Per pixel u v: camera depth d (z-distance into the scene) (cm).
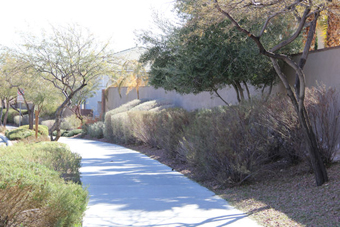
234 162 873
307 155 883
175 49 1530
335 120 886
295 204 663
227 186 865
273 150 984
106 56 1803
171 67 1391
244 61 1191
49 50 1698
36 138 1880
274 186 820
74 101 3253
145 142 1769
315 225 548
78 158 976
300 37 1307
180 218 614
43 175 476
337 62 1117
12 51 1683
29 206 433
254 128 905
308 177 838
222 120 910
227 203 720
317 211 606
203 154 916
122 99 3219
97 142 2311
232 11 818
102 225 576
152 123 1695
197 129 1005
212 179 933
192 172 1027
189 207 688
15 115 4512
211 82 1294
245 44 1178
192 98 2180
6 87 2350
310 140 766
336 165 876
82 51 1748
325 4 770
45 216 439
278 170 951
